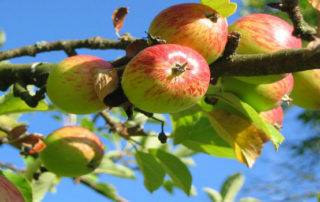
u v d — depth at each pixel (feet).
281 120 1.85
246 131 1.73
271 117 1.78
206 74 1.38
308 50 1.38
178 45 1.40
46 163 2.10
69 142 2.08
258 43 1.55
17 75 1.88
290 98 1.70
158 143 2.94
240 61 1.51
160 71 1.33
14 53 1.98
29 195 1.76
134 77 1.35
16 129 1.82
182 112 2.11
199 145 2.14
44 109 2.20
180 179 2.31
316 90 1.76
